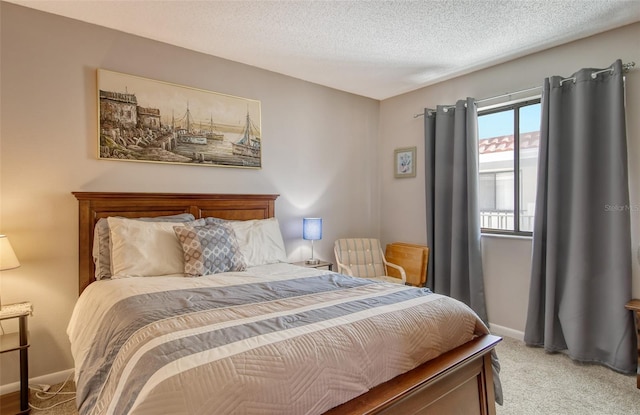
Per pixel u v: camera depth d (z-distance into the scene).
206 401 0.96
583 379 2.41
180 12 2.40
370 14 2.41
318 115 3.90
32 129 2.35
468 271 3.47
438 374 1.45
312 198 3.87
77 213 2.50
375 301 1.75
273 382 1.07
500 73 3.29
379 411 1.22
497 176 3.51
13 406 2.09
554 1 2.24
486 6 2.30
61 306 2.44
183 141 2.94
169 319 1.45
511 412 2.04
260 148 3.40
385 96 4.35
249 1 2.26
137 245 2.36
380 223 4.51
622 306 2.49
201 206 3.01
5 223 2.27
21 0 2.24
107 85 2.59
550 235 2.80
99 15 2.43
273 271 2.61
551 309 2.81
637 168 2.52
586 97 2.62
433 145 3.80
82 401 1.46
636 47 2.53
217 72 3.14
